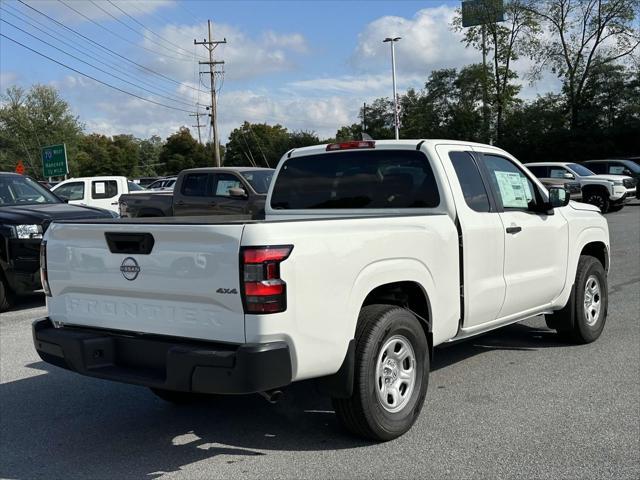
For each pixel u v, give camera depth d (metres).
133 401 5.37
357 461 4.00
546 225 5.92
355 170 5.36
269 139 88.62
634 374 5.57
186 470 3.97
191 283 3.71
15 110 73.88
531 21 46.34
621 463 3.88
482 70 48.16
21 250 9.05
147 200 14.93
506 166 5.77
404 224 4.41
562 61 46.97
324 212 5.45
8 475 3.98
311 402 5.16
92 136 109.50
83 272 4.25
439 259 4.67
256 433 4.54
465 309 4.98
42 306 9.77
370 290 4.11
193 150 108.06
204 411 5.05
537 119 47.62
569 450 4.07
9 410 5.18
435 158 4.98
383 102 77.25
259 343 3.54
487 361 6.12
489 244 5.19
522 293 5.63
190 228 3.69
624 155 45.97
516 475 3.75
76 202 18.81
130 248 3.98
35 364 6.53
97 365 4.10
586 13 45.56
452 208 4.89
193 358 3.59
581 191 23.06
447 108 54.34
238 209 12.71
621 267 11.48
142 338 3.99
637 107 45.41
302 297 3.67
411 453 4.09
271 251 3.54
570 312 6.41
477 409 4.84
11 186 10.42
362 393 4.05
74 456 4.25
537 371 5.75
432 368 5.94
